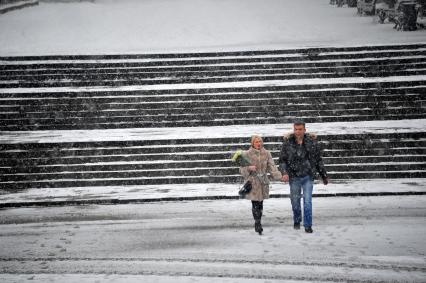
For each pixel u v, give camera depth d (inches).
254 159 559.8
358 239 526.3
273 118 960.3
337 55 1135.0
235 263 469.1
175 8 2105.1
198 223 605.0
